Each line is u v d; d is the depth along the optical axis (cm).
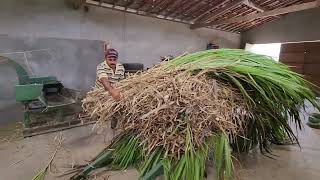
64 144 283
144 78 197
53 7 436
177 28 675
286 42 766
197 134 170
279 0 661
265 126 259
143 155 196
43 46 420
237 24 796
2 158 242
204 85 179
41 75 420
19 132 322
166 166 170
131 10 555
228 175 172
